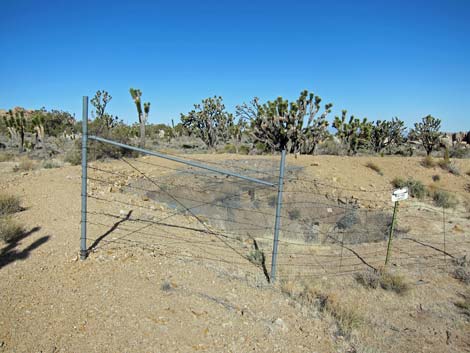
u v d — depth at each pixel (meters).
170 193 10.84
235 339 4.36
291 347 4.44
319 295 5.98
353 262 7.67
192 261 6.27
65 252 5.68
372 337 5.02
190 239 7.49
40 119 25.67
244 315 4.89
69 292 4.65
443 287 6.70
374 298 6.20
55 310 4.27
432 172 14.58
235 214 10.35
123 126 33.84
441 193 12.38
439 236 9.36
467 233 9.66
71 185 10.05
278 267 6.99
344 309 5.52
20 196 8.51
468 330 5.39
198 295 5.13
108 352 3.75
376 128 28.69
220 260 6.71
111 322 4.20
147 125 52.91
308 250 8.37
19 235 6.24
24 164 14.34
